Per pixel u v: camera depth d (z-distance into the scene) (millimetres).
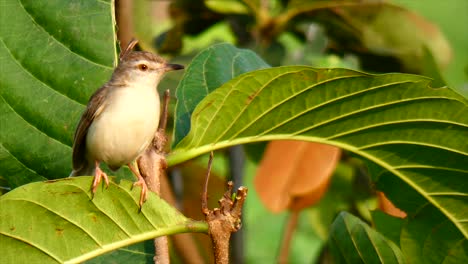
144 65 8930
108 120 8336
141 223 6805
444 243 8086
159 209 6758
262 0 12266
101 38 8062
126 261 7652
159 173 7273
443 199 7867
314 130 7582
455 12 16594
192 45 13969
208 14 12766
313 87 7180
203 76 8234
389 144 7660
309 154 9867
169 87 11062
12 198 6504
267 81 7070
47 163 7934
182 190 11461
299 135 7594
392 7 12016
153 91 8898
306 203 9914
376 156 7789
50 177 7934
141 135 8492
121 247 6918
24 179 7910
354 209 12328
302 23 12570
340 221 8375
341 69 7012
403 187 7953
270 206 9812
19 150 7902
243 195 6613
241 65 8484
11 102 7926
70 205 6668
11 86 7926
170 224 6785
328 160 9859
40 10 8031
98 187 6660
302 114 7402
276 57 12117
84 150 8570
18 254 6672
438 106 7277
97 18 8086
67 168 7969
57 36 8039
